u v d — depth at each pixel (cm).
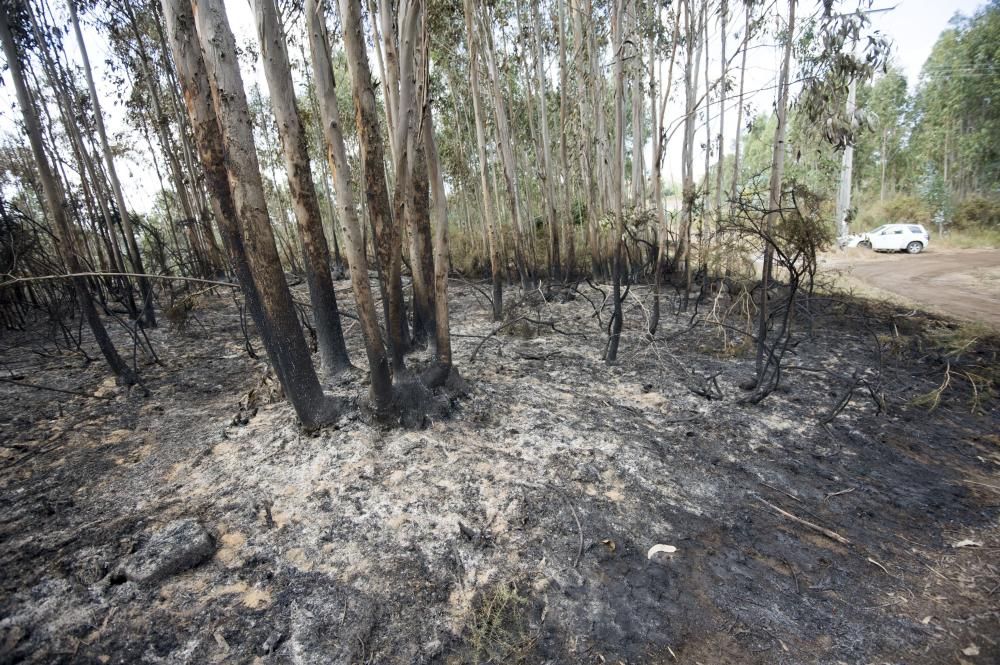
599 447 348
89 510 274
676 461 338
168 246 827
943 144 2286
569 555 254
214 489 293
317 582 230
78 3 775
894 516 291
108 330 665
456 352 531
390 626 211
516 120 994
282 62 334
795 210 366
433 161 352
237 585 226
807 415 404
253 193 287
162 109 984
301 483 296
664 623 221
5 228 568
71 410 402
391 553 248
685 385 457
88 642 195
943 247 1764
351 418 355
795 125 471
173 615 210
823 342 584
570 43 873
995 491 311
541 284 877
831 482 322
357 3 278
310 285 410
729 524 282
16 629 197
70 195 780
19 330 669
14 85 356
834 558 260
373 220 320
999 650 209
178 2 260
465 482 303
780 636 216
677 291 729
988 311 726
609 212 557
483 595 228
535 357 520
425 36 295
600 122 835
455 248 1344
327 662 195
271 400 405
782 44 412
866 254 1697
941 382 467
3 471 312
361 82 288
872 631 219
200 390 444
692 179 703
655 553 259
